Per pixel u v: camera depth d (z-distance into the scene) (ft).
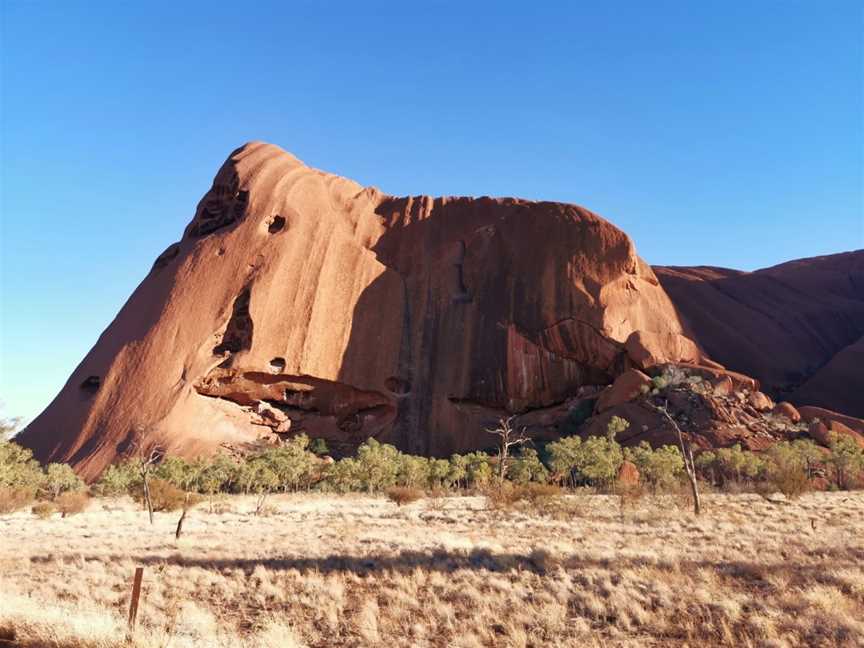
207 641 29.71
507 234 307.37
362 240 329.52
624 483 132.46
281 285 273.75
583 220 290.35
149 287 287.89
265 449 231.30
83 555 58.85
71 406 248.73
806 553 49.73
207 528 88.63
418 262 320.50
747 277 383.86
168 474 154.10
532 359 268.62
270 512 118.32
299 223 296.30
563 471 174.29
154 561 55.16
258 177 312.50
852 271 413.18
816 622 30.63
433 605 37.17
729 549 52.80
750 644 28.07
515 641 29.96
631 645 29.09
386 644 30.68
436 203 347.15
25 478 142.61
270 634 30.86
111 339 270.46
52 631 28.73
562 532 71.31
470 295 300.61
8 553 63.16
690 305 335.26
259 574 46.75
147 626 33.09
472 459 194.70
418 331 293.43
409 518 98.12
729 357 312.09
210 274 275.18
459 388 274.98
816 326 343.87
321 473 197.26
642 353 244.42
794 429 209.26
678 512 92.99
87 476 208.95
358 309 288.30
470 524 85.10
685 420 212.02
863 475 175.42
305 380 265.75
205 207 318.04
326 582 44.27
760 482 153.28
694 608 34.12
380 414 275.59
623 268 276.41
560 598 37.29
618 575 42.14
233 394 254.27
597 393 254.27
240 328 265.75
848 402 280.10
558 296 275.18
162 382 243.60
